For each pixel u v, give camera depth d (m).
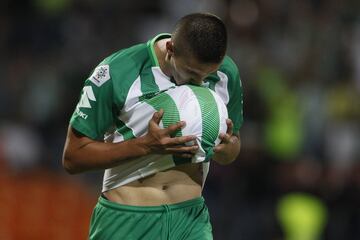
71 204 33.97
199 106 16.20
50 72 39.47
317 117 37.81
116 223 16.89
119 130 16.69
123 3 43.25
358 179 34.59
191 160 16.47
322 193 34.28
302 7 43.47
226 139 16.50
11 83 38.97
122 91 16.36
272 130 36.59
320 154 36.50
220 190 33.78
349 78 40.69
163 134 15.77
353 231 34.12
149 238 16.81
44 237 33.12
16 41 41.34
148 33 42.34
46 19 42.12
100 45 41.12
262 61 39.81
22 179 33.88
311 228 33.81
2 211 32.72
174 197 16.86
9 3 42.59
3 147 36.28
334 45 41.84
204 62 15.77
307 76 40.19
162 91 16.44
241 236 33.44
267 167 34.31
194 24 15.77
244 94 36.62
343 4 43.78
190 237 16.92
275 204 33.94
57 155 36.69
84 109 16.52
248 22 41.91
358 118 38.50
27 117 38.22
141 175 16.75
